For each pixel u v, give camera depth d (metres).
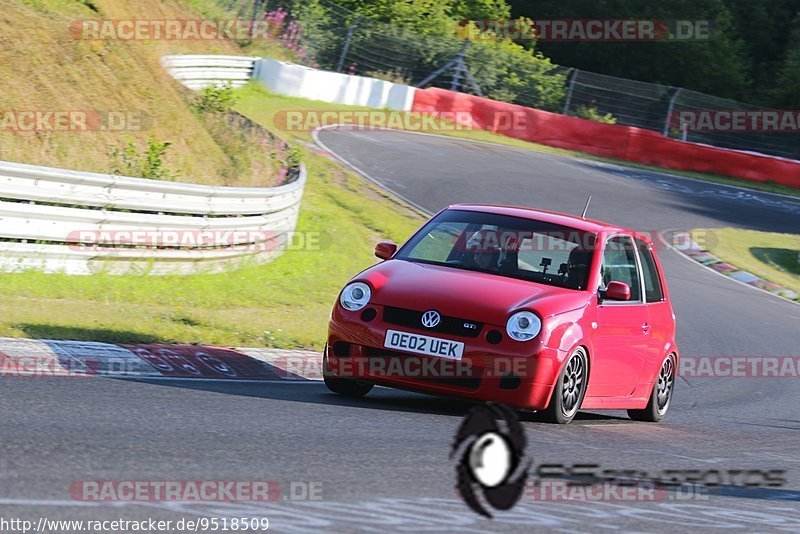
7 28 53.69
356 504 15.31
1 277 36.66
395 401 27.05
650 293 30.80
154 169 52.41
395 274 26.58
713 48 181.38
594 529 15.35
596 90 138.00
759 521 17.56
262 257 52.00
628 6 177.50
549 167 104.81
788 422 35.91
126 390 23.19
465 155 102.56
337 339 25.83
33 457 15.88
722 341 54.75
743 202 109.38
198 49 109.19
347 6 145.00
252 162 65.62
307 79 114.62
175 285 42.81
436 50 135.75
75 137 50.69
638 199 97.44
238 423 20.77
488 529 14.62
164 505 14.14
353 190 78.88
